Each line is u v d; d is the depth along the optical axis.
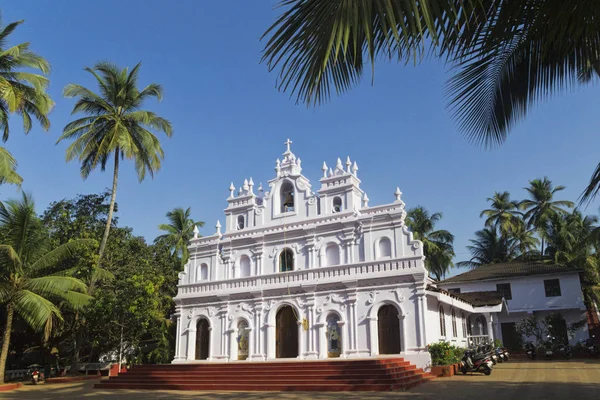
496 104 8.41
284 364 21.33
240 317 27.23
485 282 34.97
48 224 33.34
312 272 25.62
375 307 23.47
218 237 30.19
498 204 50.78
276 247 27.89
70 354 34.62
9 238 24.88
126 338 30.20
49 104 23.31
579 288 32.16
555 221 42.88
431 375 20.89
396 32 4.12
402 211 24.47
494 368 23.47
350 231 25.70
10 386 22.88
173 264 38.66
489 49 6.72
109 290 29.42
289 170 29.41
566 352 27.30
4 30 22.28
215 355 27.39
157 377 22.41
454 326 27.83
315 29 4.52
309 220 27.28
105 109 29.70
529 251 49.16
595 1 6.09
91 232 32.00
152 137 30.11
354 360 20.53
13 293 24.45
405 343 22.30
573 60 7.71
